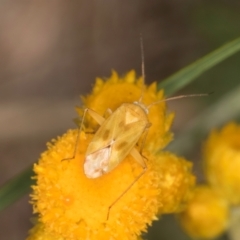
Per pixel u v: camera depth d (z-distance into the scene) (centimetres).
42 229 6
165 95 6
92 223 5
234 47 6
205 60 6
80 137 6
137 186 6
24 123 8
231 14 8
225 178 6
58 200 5
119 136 6
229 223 6
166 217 7
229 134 6
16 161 8
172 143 7
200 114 8
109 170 6
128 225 5
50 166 6
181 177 6
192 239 7
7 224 8
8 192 6
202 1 8
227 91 8
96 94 6
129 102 6
